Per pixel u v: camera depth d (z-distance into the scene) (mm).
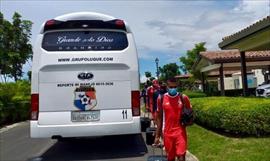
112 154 9875
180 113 6625
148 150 10258
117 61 9406
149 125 13523
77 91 9273
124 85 9391
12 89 22141
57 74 9289
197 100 14531
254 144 9250
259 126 10078
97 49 9430
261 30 13609
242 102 11367
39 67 9297
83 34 9500
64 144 12094
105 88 9320
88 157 9617
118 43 9523
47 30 9477
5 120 20641
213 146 9648
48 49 9375
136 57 9516
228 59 23266
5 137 14711
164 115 6742
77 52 9352
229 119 10328
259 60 23516
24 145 12266
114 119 9250
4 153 10805
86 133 9133
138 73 9492
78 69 9328
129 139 12445
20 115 22625
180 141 6598
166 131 6691
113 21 9555
